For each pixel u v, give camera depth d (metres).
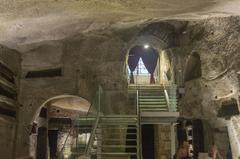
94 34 18.05
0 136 15.23
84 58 18.59
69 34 13.44
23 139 17.73
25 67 18.34
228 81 15.27
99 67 18.58
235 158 15.12
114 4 8.60
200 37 17.73
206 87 16.91
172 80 20.91
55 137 22.67
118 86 18.36
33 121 18.22
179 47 20.14
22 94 18.30
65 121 22.98
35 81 18.53
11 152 16.80
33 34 12.16
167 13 9.80
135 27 18.72
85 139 13.17
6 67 15.95
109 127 14.31
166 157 21.58
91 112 14.03
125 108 17.47
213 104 16.41
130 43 19.42
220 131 16.83
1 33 11.09
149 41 23.14
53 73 18.75
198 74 18.28
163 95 19.19
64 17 9.98
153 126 23.89
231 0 8.43
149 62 29.11
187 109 18.41
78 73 18.45
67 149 22.36
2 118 15.27
